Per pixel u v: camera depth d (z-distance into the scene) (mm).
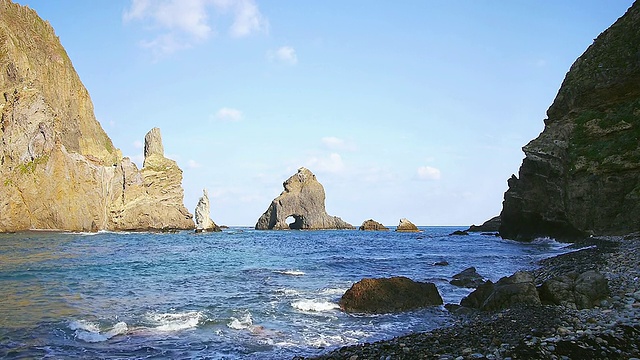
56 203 100250
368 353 11781
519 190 66438
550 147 57312
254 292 23422
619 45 58000
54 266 33438
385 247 62094
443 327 16062
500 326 13773
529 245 56531
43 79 122000
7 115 94750
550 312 15484
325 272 32312
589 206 51250
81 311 18219
